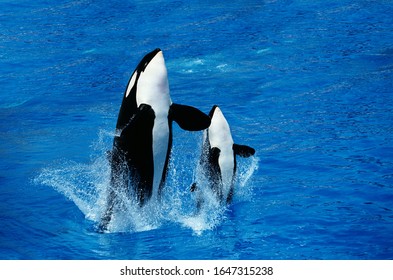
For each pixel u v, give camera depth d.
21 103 42.06
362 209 26.77
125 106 24.38
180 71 46.56
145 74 23.62
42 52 51.50
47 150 34.38
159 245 24.42
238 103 40.25
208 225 25.92
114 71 47.38
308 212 26.64
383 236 24.55
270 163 31.53
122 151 24.23
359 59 47.19
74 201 28.38
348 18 56.94
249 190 28.83
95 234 25.47
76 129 37.41
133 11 61.88
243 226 25.75
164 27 56.81
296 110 38.62
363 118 36.81
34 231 25.73
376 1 61.56
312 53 48.94
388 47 49.41
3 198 28.77
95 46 52.69
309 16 58.22
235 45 51.59
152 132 23.56
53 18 60.06
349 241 24.28
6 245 24.56
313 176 29.97
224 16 59.19
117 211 25.47
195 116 23.58
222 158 27.03
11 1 65.19
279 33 53.94
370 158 31.59
